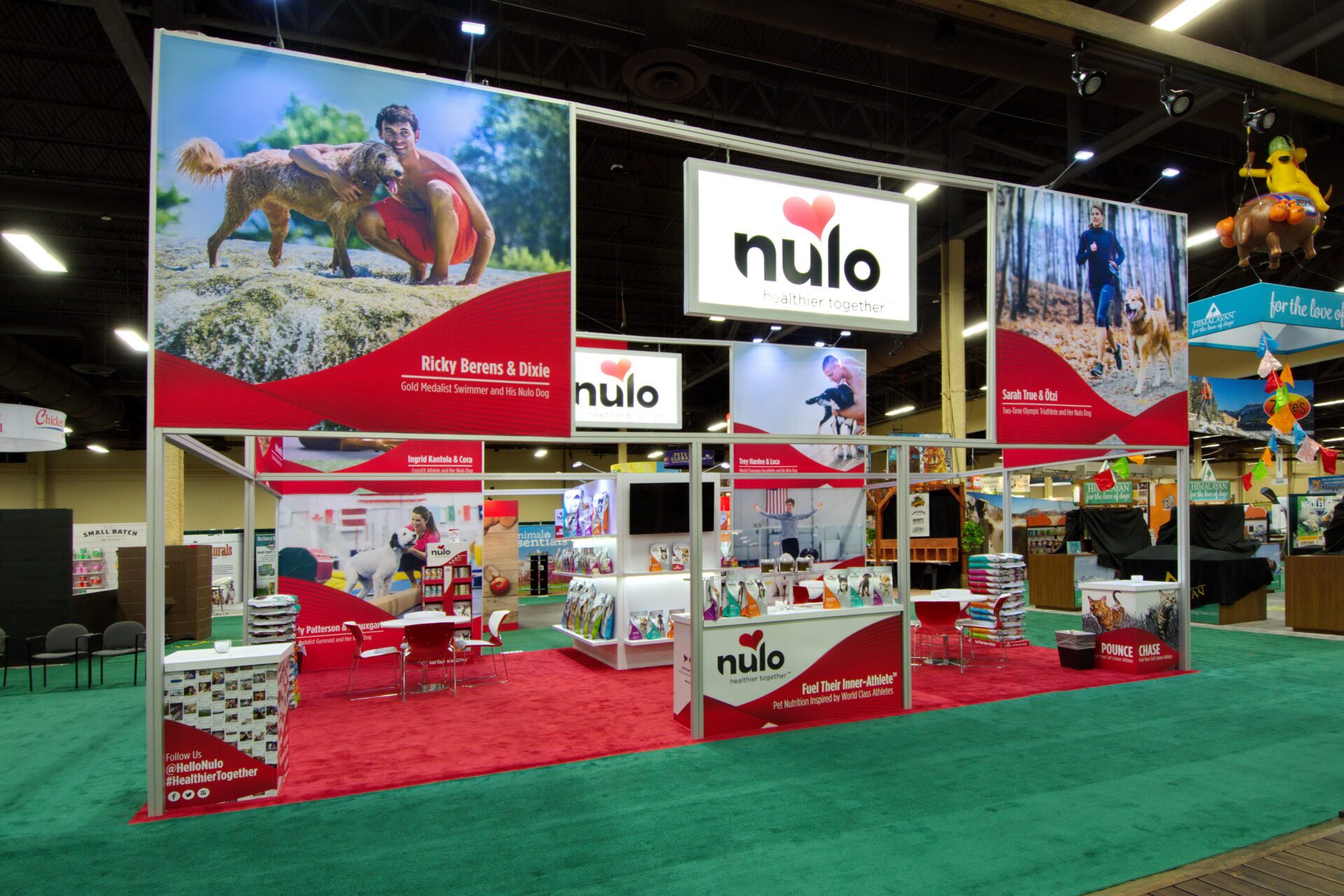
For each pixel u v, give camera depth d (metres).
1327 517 16.09
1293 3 8.23
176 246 3.92
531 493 10.38
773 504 10.62
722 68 10.00
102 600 11.26
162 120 3.94
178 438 4.32
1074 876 3.05
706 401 26.08
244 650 4.35
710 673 5.28
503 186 4.61
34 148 10.78
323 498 9.17
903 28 7.98
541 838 3.53
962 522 14.48
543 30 8.98
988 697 6.24
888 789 4.09
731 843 3.42
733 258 5.20
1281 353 10.79
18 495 24.55
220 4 8.15
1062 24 4.36
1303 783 4.14
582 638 8.60
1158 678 6.97
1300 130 9.70
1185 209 11.56
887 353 18.16
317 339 4.14
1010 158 12.68
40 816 3.97
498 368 4.52
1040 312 6.34
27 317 16.27
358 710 6.41
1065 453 8.83
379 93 4.36
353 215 4.25
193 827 3.76
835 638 5.70
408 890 3.04
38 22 8.34
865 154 11.96
